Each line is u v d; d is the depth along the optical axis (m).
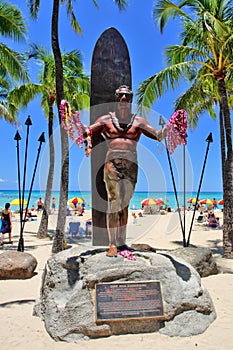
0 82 17.06
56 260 5.13
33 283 7.53
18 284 7.43
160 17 11.94
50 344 4.20
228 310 5.31
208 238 15.73
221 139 13.26
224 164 12.72
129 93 4.94
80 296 4.55
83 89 17.64
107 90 6.20
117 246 5.23
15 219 25.33
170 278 4.77
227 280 7.66
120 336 4.32
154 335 4.33
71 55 16.94
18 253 8.39
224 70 11.45
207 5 11.20
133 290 4.57
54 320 4.45
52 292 4.81
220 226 20.47
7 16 12.72
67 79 16.97
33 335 4.43
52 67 16.39
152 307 4.48
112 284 4.59
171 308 4.52
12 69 13.55
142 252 5.34
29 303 5.95
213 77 12.19
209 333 4.41
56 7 11.73
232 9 11.09
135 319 4.40
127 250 5.22
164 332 4.38
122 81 6.29
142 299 4.53
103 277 4.62
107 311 4.41
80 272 4.87
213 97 14.73
